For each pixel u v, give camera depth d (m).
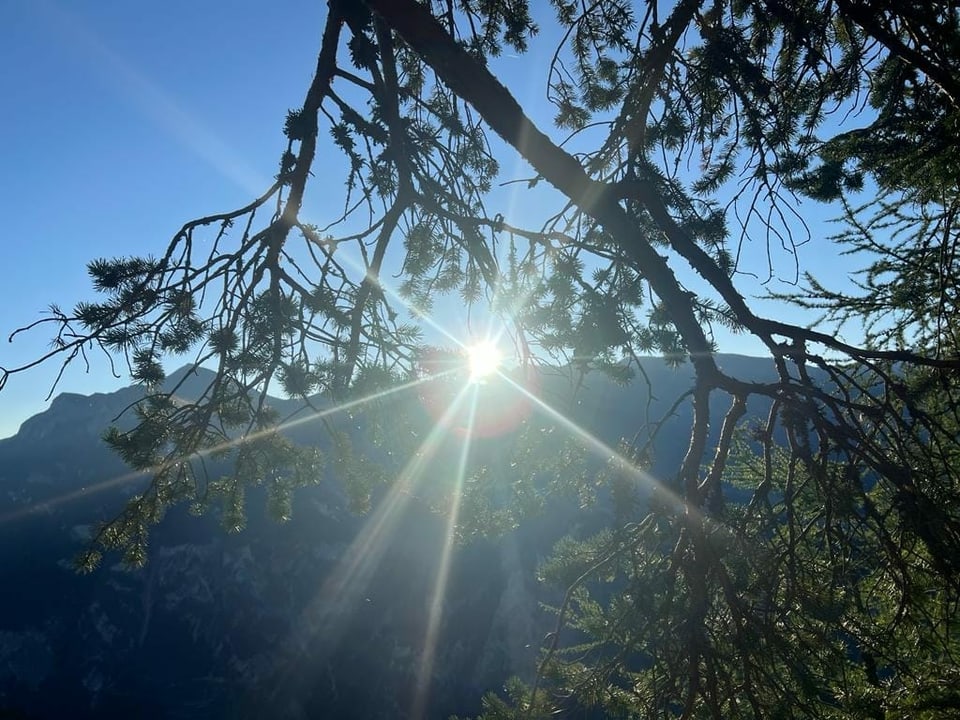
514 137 3.82
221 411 4.49
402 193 4.29
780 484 4.70
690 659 3.41
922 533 3.71
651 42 4.23
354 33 4.09
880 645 4.12
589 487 3.99
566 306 3.82
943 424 5.34
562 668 3.81
